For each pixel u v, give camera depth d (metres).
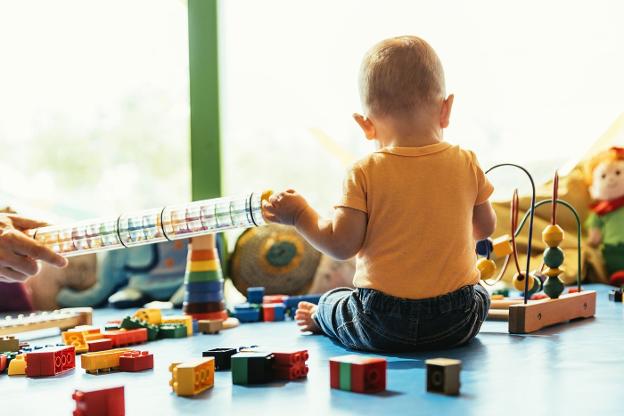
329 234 1.42
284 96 3.75
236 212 1.63
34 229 1.73
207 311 2.02
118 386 0.99
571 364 1.25
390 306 1.38
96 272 2.80
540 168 3.04
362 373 1.07
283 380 1.18
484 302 1.51
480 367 1.24
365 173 1.43
